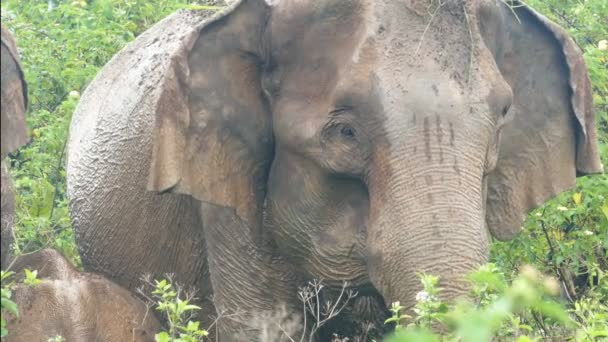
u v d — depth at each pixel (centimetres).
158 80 1463
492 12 1213
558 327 1272
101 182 1523
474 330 702
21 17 1762
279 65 1224
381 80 1153
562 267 1469
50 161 1664
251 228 1271
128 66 1562
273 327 1305
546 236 1464
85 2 1798
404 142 1137
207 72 1227
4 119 962
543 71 1287
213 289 1338
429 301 1025
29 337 1313
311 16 1203
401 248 1115
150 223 1451
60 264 1409
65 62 1709
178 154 1206
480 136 1143
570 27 1628
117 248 1498
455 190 1118
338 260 1217
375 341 1274
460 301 1032
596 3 1574
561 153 1304
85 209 1546
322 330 1303
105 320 1362
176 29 1520
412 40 1162
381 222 1141
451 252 1097
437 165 1127
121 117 1509
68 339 1328
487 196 1289
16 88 977
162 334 1129
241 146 1244
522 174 1298
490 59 1178
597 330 1087
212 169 1232
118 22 1762
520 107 1288
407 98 1142
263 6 1234
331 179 1201
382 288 1144
